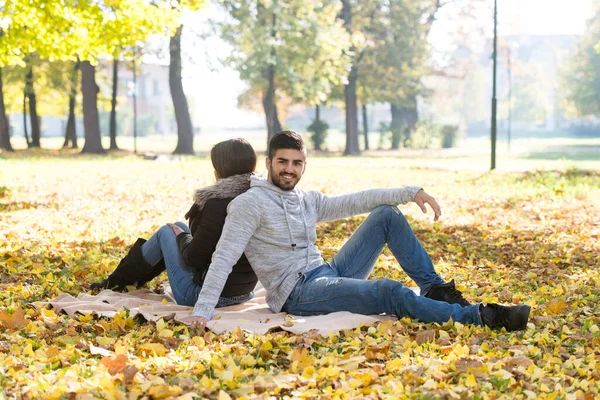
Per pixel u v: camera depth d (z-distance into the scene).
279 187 5.30
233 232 5.15
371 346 4.61
